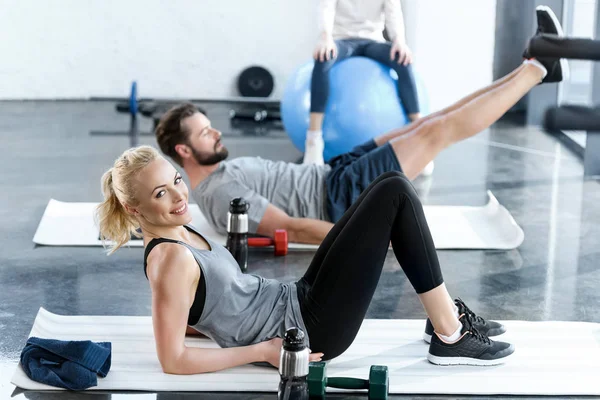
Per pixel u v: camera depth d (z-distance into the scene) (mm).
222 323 3115
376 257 3031
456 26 8250
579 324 3750
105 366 3201
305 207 4781
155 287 2986
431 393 3109
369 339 3568
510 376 3232
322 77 6109
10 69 9500
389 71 6281
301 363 2842
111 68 9633
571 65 8148
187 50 9641
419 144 4590
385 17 6359
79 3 9430
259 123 8594
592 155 6457
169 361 3078
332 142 6258
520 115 8828
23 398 3057
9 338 3602
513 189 6156
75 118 8625
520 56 8367
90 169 6602
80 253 4750
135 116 8719
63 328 3650
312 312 3102
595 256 4754
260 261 4617
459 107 4570
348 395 3127
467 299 4117
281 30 9641
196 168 4762
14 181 6223
